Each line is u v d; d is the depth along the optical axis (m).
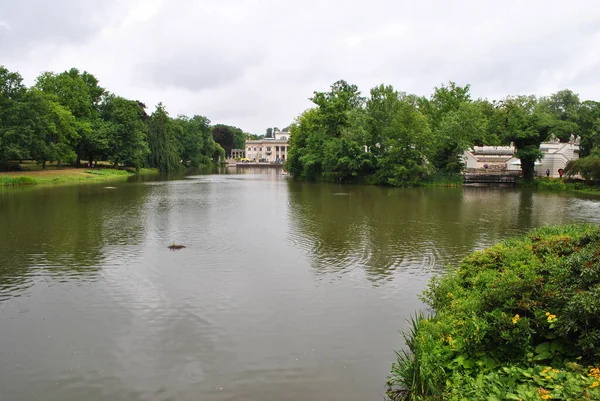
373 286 14.34
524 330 7.47
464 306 9.38
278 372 8.97
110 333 10.77
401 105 63.12
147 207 33.47
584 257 8.65
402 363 8.74
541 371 6.46
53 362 9.38
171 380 8.69
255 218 28.34
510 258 11.56
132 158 81.12
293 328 11.07
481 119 68.38
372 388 8.36
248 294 13.51
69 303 12.72
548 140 74.56
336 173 64.12
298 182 66.81
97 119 79.25
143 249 19.19
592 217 29.70
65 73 80.44
